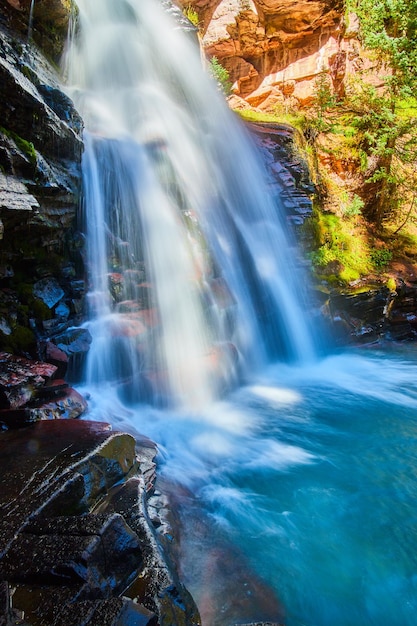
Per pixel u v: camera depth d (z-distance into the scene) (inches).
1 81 203.6
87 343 239.9
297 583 146.1
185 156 383.9
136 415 240.4
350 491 199.3
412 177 569.9
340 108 602.5
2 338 210.7
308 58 627.2
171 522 158.6
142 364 263.9
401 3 470.3
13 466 137.7
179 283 309.3
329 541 166.9
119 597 92.0
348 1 579.8
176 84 482.0
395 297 462.3
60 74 356.2
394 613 137.8
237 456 225.8
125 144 332.2
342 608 138.6
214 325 313.9
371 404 301.0
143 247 313.7
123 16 446.3
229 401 293.0
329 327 416.5
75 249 269.7
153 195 330.6
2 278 227.9
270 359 370.9
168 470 201.2
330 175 548.1
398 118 509.4
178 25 510.9
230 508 182.9
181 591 112.5
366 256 502.9
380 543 167.0
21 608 88.3
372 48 504.7
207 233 354.6
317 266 444.5
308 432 257.6
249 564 152.5
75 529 105.8
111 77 432.5
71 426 168.4
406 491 200.4
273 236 421.7
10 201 188.4
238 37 609.6
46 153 240.4
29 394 184.5
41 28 330.0
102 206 294.7
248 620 129.6
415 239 574.6
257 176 444.1
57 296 248.4
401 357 404.5
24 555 99.5
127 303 281.4
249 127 507.5
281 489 198.7
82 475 134.1
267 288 381.4
